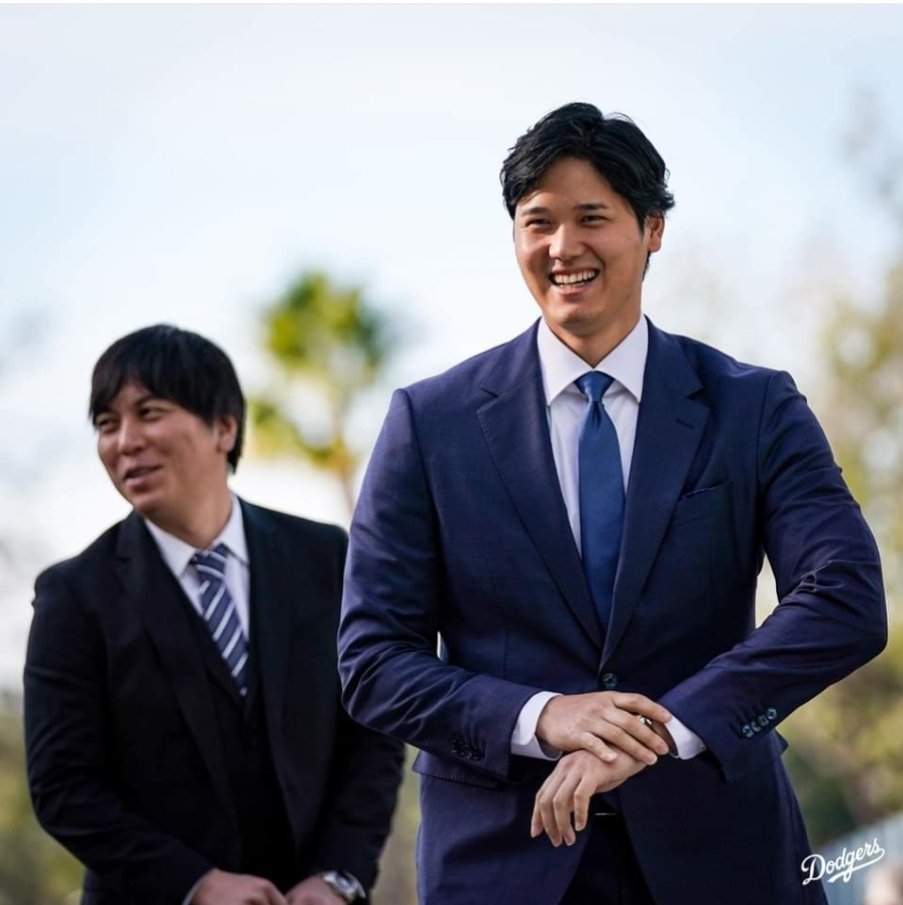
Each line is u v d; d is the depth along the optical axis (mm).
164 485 5551
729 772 4164
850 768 30781
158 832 5441
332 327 28047
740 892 4242
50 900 27219
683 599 4281
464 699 4188
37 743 5520
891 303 30281
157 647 5516
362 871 5633
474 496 4395
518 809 4262
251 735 5574
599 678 4262
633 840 4203
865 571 4238
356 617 4461
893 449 30141
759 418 4391
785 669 4141
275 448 28469
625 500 4340
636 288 4422
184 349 5617
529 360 4500
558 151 4285
